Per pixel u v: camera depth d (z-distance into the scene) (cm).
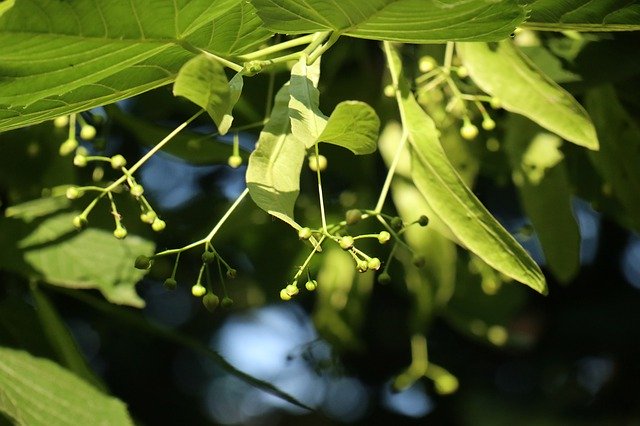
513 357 165
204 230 137
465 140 128
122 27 109
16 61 109
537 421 160
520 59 119
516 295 138
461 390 164
